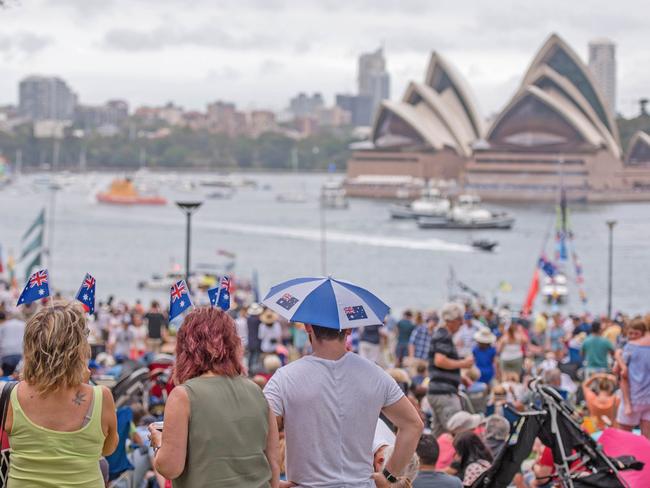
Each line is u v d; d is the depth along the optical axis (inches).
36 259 3572.8
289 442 336.5
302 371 338.6
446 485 460.1
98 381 702.5
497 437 604.1
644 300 5669.3
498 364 1167.6
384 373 346.3
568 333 1614.2
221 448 306.5
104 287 5871.1
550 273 2770.7
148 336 1540.4
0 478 324.2
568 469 443.5
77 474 315.9
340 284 357.1
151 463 600.7
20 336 991.0
